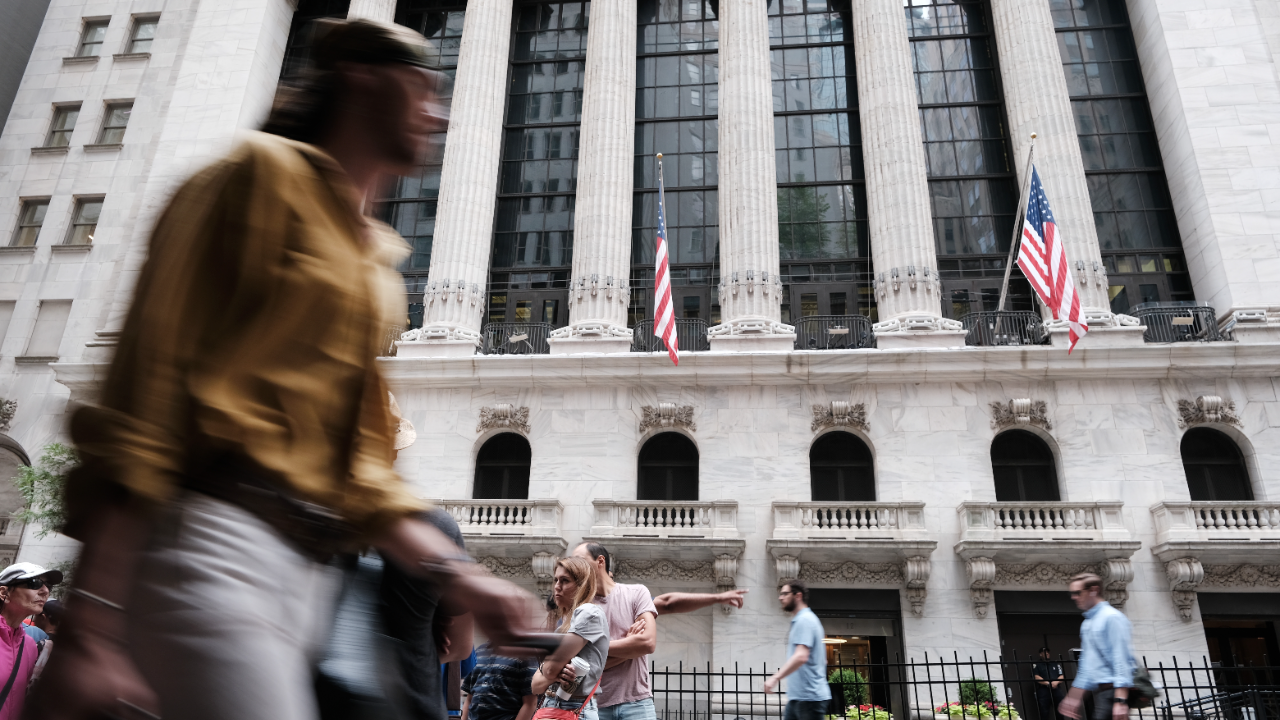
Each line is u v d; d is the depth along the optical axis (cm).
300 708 81
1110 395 2192
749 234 2464
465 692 570
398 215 2805
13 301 2811
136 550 77
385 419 112
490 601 109
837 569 2089
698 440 2262
